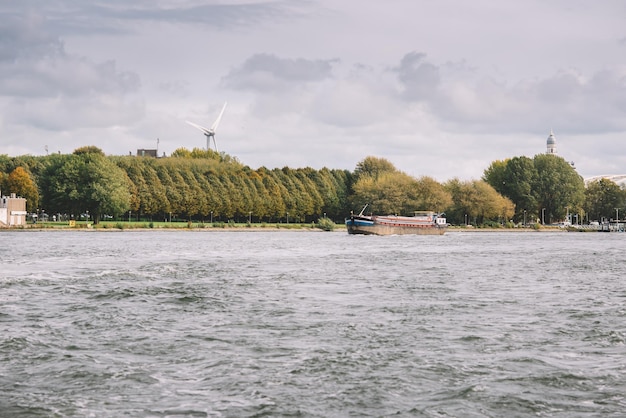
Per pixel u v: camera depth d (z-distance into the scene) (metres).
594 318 43.28
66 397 25.75
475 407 24.92
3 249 110.44
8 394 26.00
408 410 24.58
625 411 24.62
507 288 60.09
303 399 25.67
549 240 186.00
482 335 37.09
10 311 44.28
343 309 46.22
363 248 127.50
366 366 30.12
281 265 82.62
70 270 72.06
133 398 25.69
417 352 32.88
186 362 30.72
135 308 45.91
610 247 140.38
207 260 89.50
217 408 24.67
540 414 24.33
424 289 58.47
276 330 38.25
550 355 32.50
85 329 38.31
